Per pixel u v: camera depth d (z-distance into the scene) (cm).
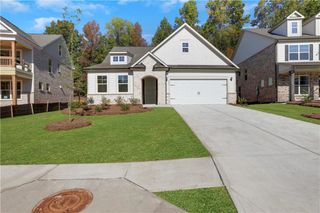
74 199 424
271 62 2448
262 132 872
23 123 1284
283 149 659
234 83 2316
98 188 464
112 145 760
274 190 419
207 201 393
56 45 2891
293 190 417
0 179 526
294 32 2439
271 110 1552
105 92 2377
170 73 2281
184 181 476
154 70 2244
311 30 2489
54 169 575
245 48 3038
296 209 358
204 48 2375
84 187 472
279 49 2352
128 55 2525
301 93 2330
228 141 757
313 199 385
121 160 619
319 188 422
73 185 483
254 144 715
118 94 2364
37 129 1082
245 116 1275
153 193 432
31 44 2267
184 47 2369
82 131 989
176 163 579
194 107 1852
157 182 478
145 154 658
